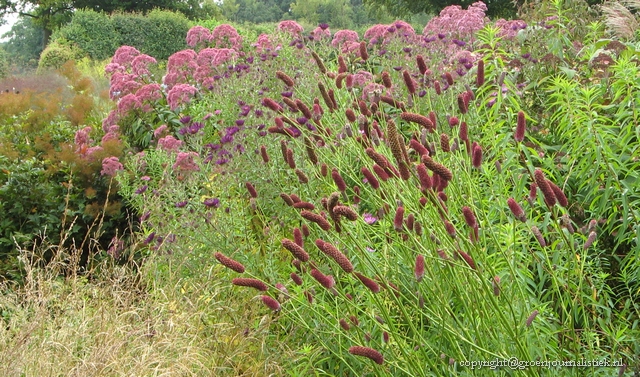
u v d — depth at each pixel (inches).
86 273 180.2
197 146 195.8
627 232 144.8
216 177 182.5
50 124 284.5
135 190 193.5
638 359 111.3
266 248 165.3
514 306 114.0
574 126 154.5
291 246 96.7
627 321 129.5
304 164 170.1
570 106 148.6
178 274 162.7
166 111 271.1
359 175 179.2
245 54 297.4
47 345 134.1
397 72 247.8
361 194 168.7
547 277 136.7
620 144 142.9
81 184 239.1
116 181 234.2
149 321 139.6
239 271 104.3
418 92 216.2
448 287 117.9
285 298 134.1
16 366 125.0
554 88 154.9
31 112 280.7
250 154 176.4
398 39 263.0
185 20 1095.6
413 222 105.0
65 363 129.3
